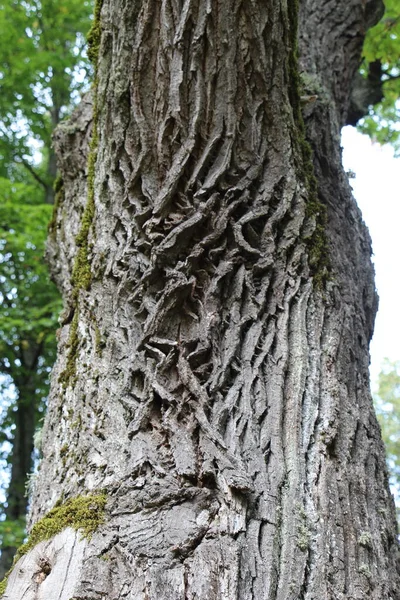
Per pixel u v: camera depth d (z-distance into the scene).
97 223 2.74
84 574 1.73
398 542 2.19
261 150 2.69
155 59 2.62
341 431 2.26
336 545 1.93
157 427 2.15
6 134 11.13
